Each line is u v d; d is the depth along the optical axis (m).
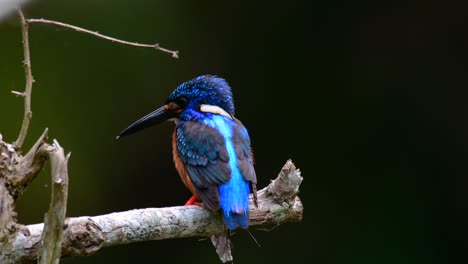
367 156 14.12
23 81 12.89
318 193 13.97
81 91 13.17
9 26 12.84
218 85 7.79
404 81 14.34
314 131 14.15
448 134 14.27
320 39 14.27
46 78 13.00
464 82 14.44
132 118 13.35
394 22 14.41
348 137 14.20
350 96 14.27
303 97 14.21
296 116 14.19
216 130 7.08
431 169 14.15
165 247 13.48
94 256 13.16
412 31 14.46
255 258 13.28
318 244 13.59
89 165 13.17
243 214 6.09
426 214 13.90
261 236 13.34
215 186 6.39
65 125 13.00
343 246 13.59
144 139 13.47
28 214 12.43
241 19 13.97
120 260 13.30
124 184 13.44
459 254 13.71
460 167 14.17
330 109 14.22
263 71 14.12
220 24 13.88
